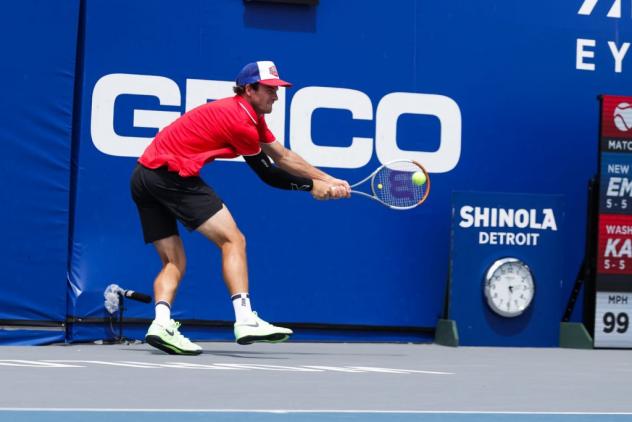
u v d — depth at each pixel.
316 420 10.08
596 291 21.48
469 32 22.34
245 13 21.38
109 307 20.34
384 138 21.98
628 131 21.55
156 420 9.83
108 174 20.73
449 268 21.47
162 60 21.00
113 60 20.77
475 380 14.60
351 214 21.84
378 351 19.88
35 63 20.06
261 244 21.44
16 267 20.03
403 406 11.43
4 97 19.94
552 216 21.75
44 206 20.12
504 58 22.48
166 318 17.55
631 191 21.66
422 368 16.42
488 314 21.50
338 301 21.78
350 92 21.81
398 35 22.03
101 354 17.98
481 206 21.44
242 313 17.03
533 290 21.59
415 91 22.11
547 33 22.64
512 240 21.59
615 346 21.59
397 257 22.03
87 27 20.61
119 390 12.31
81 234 20.55
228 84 21.30
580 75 22.80
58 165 20.17
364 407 11.27
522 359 18.75
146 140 20.92
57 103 20.16
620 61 22.97
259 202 21.44
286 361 16.98
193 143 17.20
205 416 10.17
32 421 9.62
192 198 17.17
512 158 22.55
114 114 20.77
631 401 12.56
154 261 20.89
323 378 14.22
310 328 21.69
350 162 21.84
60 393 11.94
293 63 21.59
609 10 22.92
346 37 21.81
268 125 21.48
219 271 21.19
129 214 20.80
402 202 19.81
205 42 21.20
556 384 14.40
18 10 20.00
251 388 12.80
